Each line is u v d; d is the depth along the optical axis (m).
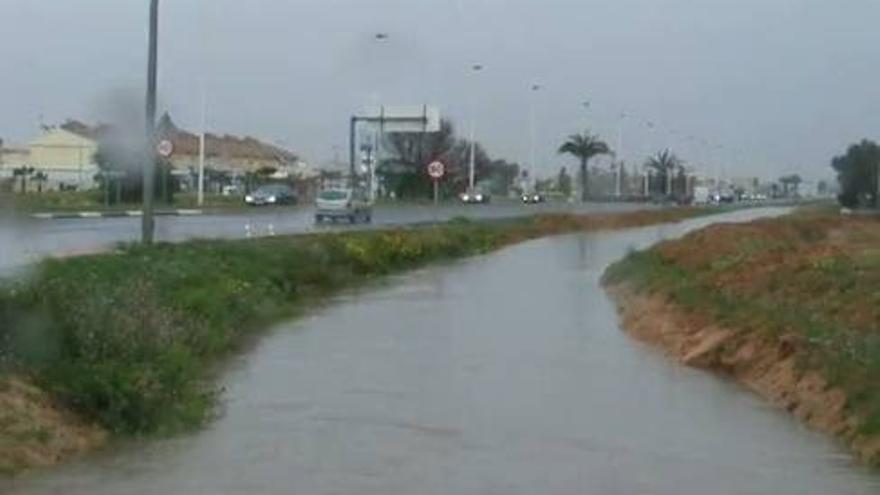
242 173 166.12
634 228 126.56
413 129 117.69
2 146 135.62
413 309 47.28
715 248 63.31
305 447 21.41
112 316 25.50
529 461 20.64
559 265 75.69
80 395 21.91
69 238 56.25
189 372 26.62
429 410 25.31
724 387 29.16
